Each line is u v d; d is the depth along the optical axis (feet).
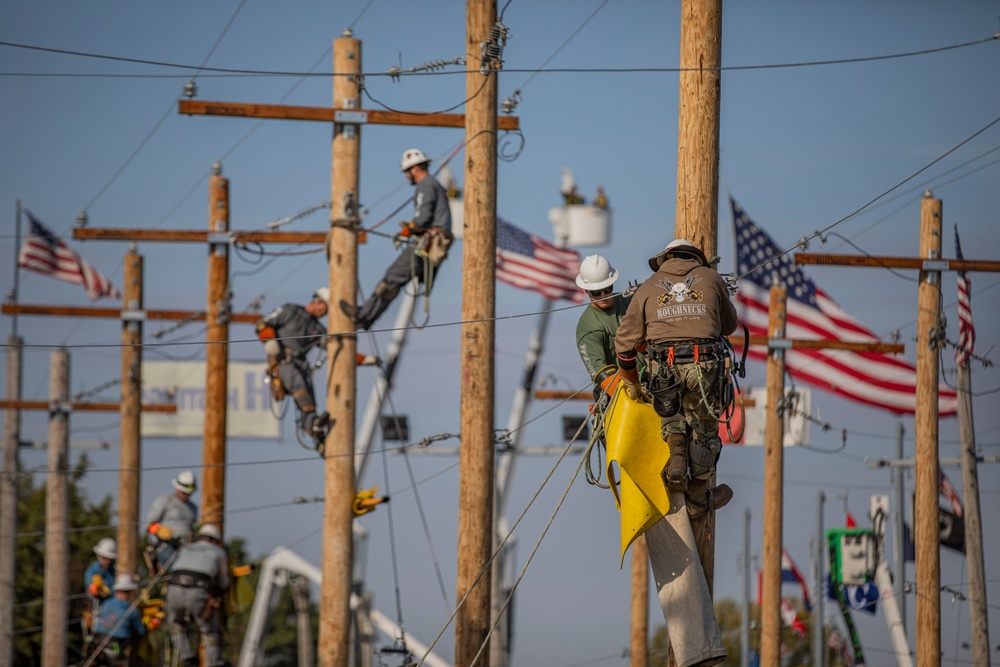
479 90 179.42
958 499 317.22
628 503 106.63
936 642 256.11
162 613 237.66
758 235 320.50
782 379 314.96
